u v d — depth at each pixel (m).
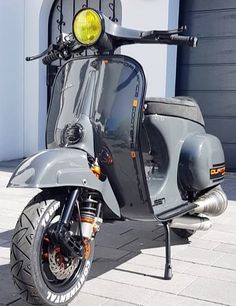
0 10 8.73
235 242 4.38
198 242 4.35
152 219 3.34
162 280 3.44
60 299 2.78
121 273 3.56
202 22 8.12
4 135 9.01
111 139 3.13
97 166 3.01
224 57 8.02
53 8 9.29
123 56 3.17
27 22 9.18
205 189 4.16
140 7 8.00
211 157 4.02
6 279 3.39
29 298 2.67
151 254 4.00
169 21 7.88
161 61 7.89
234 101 8.00
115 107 3.14
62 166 2.75
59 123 3.24
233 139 8.05
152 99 3.82
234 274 3.60
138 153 3.11
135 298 3.13
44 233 2.68
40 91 9.22
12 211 5.36
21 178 2.64
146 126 3.76
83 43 3.02
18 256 2.62
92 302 3.06
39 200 2.76
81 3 9.05
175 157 3.89
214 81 8.12
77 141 3.07
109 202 3.10
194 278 3.50
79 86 3.21
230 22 7.93
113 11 8.70
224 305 3.06
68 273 2.88
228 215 5.36
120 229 4.71
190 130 4.10
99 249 4.11
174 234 4.54
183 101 4.07
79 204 2.93
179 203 3.85
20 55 9.20
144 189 3.18
